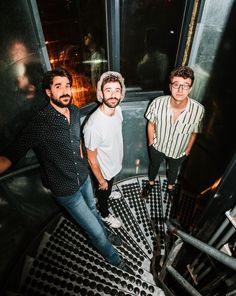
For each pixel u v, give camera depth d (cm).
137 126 413
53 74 204
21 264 309
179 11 328
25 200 306
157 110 320
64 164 231
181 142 340
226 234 189
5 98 241
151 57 377
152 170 407
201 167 423
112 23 322
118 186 474
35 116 208
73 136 234
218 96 337
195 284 251
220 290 220
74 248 339
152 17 339
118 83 244
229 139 339
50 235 346
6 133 253
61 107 217
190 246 256
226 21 291
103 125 260
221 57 313
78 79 357
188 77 267
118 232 386
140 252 360
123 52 367
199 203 440
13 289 288
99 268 319
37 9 242
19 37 236
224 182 185
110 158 297
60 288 292
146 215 424
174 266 274
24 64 250
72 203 256
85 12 311
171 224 216
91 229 271
